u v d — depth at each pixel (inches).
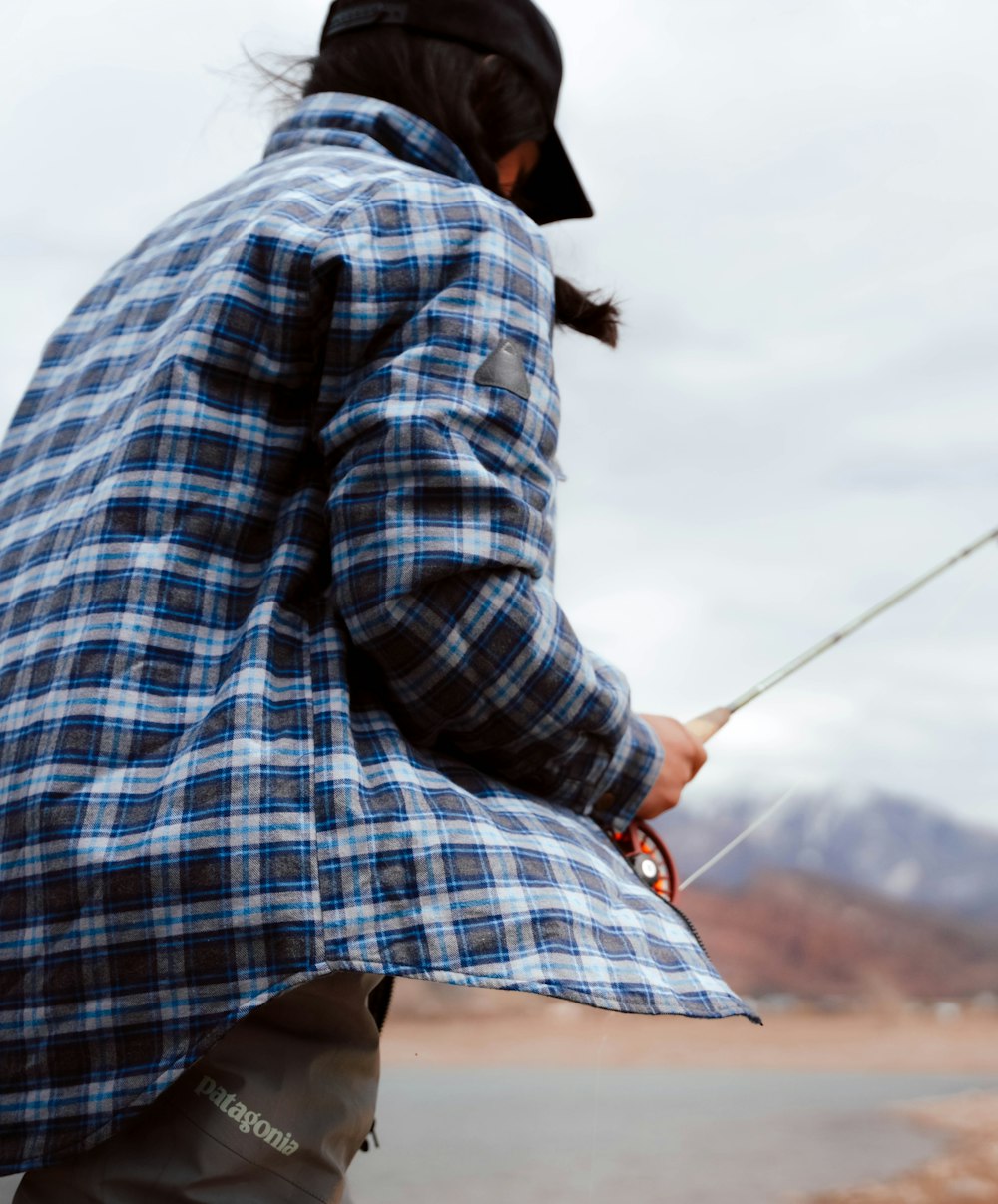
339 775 38.6
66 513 44.2
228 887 37.0
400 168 48.5
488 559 40.5
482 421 42.1
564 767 43.9
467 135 52.9
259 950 36.8
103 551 41.7
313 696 40.2
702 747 50.0
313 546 43.1
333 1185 40.7
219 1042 39.9
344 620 41.3
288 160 51.2
